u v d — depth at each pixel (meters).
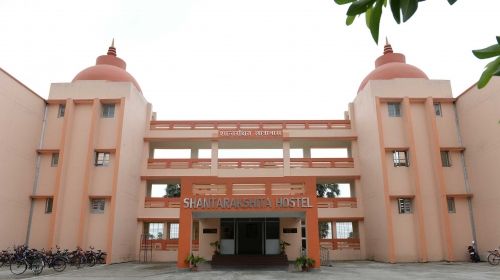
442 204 23.12
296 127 28.95
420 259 22.50
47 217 23.62
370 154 25.73
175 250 26.31
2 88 21.23
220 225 23.86
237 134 28.30
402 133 24.89
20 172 22.77
